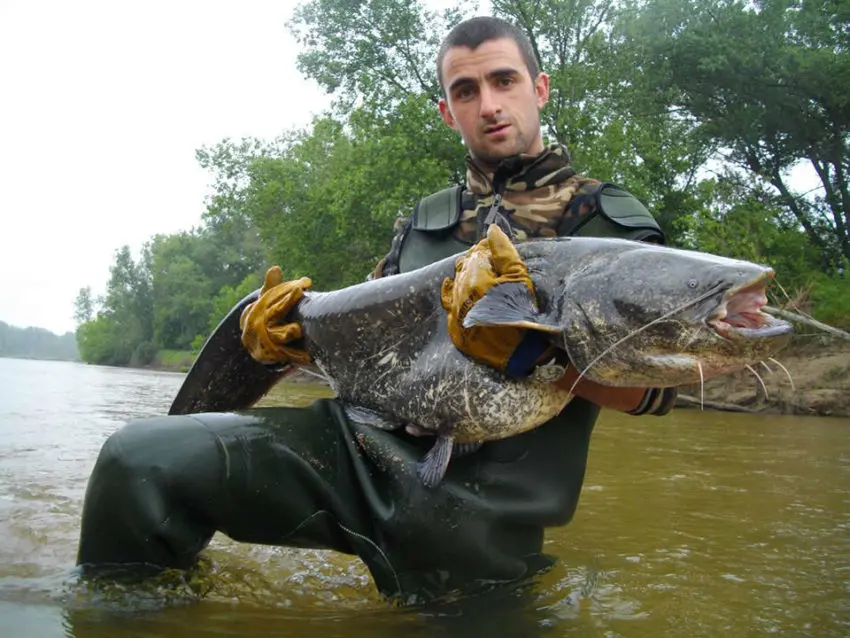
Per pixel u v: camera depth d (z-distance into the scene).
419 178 8.03
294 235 10.17
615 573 1.27
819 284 7.19
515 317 1.03
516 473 1.16
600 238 1.14
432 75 9.70
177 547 1.11
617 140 8.01
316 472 1.14
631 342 1.05
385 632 1.00
